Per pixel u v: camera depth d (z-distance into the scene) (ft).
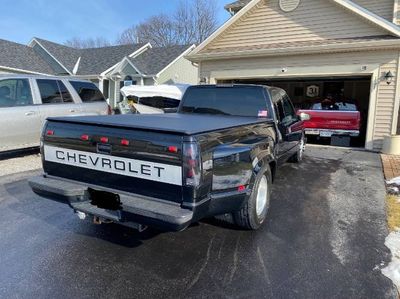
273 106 15.42
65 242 10.81
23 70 61.11
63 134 10.32
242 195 10.20
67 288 8.34
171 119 12.11
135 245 10.68
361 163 24.53
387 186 18.08
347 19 32.78
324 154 28.63
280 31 36.37
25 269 9.16
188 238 11.22
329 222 12.83
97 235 11.35
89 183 9.99
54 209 13.73
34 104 21.90
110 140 9.25
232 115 16.07
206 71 39.63
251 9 37.24
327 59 32.65
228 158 9.46
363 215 13.64
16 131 20.93
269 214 13.58
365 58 30.99
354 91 51.65
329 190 17.21
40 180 10.65
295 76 34.65
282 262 9.73
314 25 34.53
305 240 11.21
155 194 8.73
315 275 9.07
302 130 24.27
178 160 8.22
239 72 37.50
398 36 29.91
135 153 8.86
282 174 20.63
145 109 38.88
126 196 9.11
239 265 9.53
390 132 30.78
